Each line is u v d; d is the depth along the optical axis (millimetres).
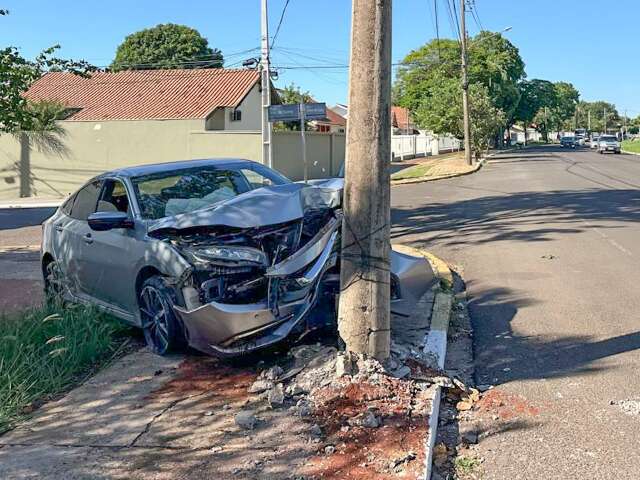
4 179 29844
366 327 5047
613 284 8328
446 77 59688
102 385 5320
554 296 7887
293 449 4141
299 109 18516
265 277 5379
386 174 5027
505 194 20719
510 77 67312
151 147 28484
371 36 4887
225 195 6758
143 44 60375
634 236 11812
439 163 42375
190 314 5402
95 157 29109
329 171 33125
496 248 11102
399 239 12531
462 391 5074
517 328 6762
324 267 5617
